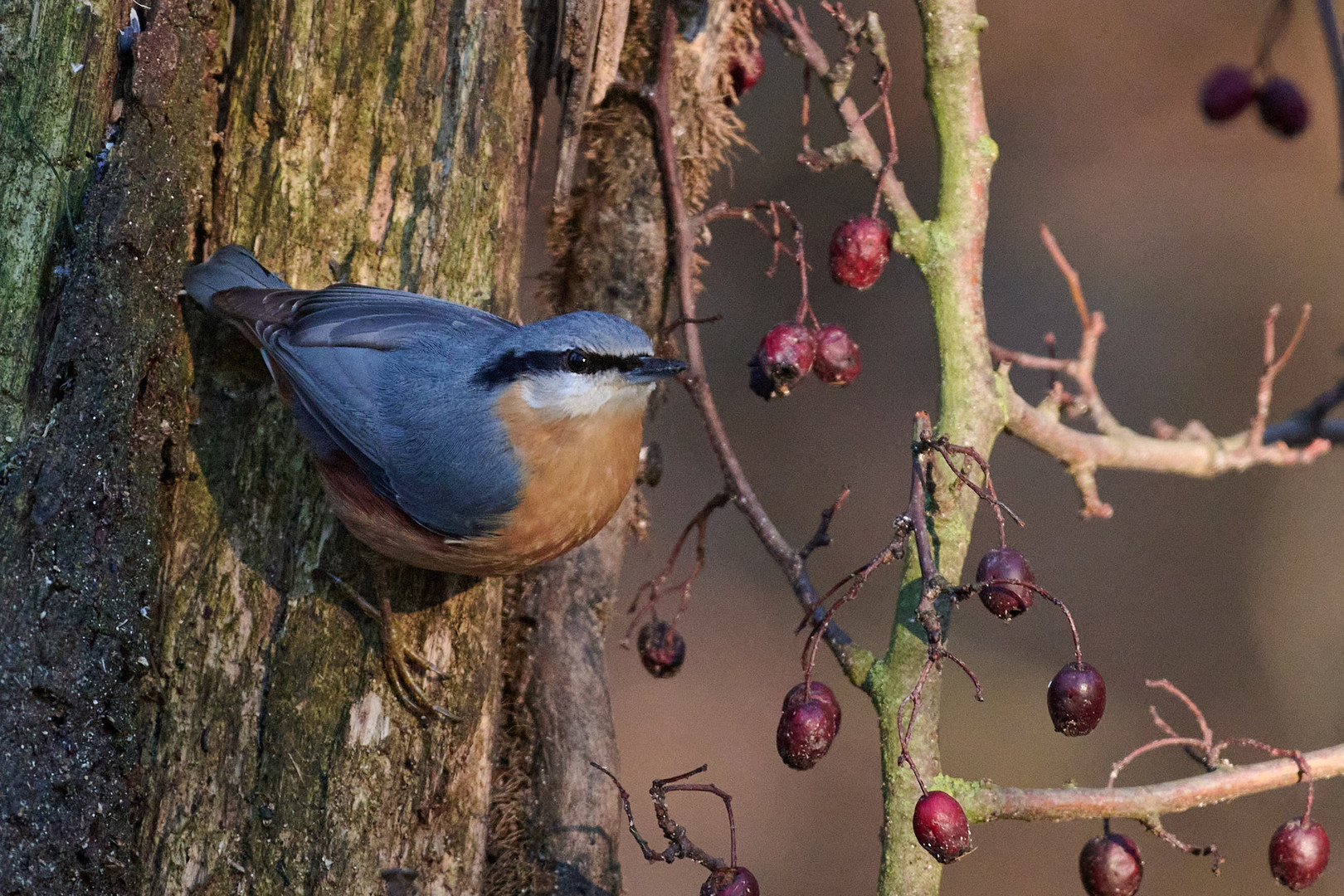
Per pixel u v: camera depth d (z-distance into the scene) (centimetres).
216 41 691
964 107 677
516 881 738
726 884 559
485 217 722
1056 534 1565
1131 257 1672
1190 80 1700
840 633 646
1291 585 1505
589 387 657
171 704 650
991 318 1672
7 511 627
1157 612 1508
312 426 662
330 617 676
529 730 764
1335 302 1608
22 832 605
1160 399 1589
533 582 786
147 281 661
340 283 696
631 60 782
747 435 1596
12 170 655
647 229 797
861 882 1316
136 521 650
